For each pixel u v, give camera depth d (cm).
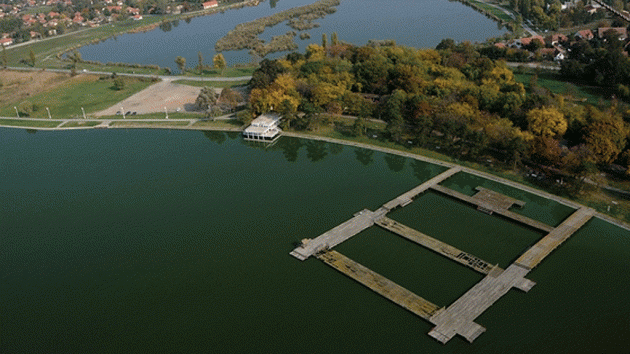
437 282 12469
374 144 19488
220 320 11688
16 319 12125
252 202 16450
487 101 19488
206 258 13838
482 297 11788
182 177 18438
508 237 14038
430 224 14725
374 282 12462
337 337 11025
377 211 15338
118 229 15450
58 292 12938
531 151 16538
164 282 13025
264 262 13512
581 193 15550
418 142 18888
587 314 11269
